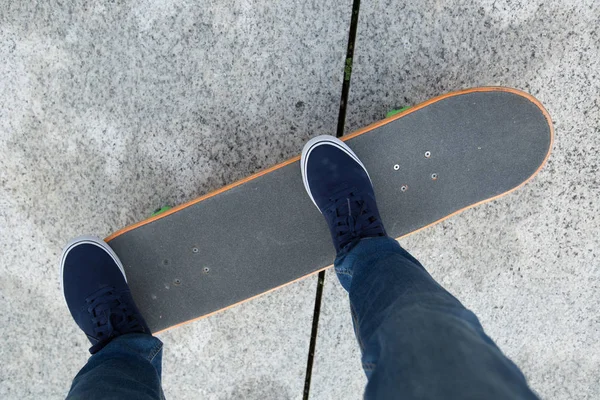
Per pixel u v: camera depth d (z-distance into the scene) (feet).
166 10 4.61
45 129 4.79
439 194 4.57
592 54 4.85
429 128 4.46
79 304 4.47
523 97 4.41
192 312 4.71
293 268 4.64
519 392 2.32
